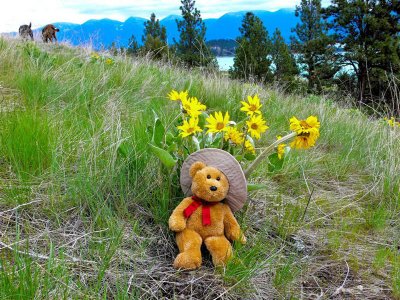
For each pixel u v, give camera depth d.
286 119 1.85
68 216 0.88
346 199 1.22
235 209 0.87
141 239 0.85
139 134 1.13
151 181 0.99
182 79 2.16
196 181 0.81
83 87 1.54
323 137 1.71
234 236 0.84
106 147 1.04
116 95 1.61
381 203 1.18
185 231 0.82
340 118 2.03
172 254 0.84
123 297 0.66
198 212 0.82
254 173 1.20
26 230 0.81
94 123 1.21
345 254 0.94
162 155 0.87
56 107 1.43
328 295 0.80
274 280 0.79
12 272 0.63
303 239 0.98
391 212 1.15
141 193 0.95
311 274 0.86
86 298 0.65
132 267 0.78
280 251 0.90
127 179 0.99
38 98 1.46
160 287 0.74
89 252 0.78
